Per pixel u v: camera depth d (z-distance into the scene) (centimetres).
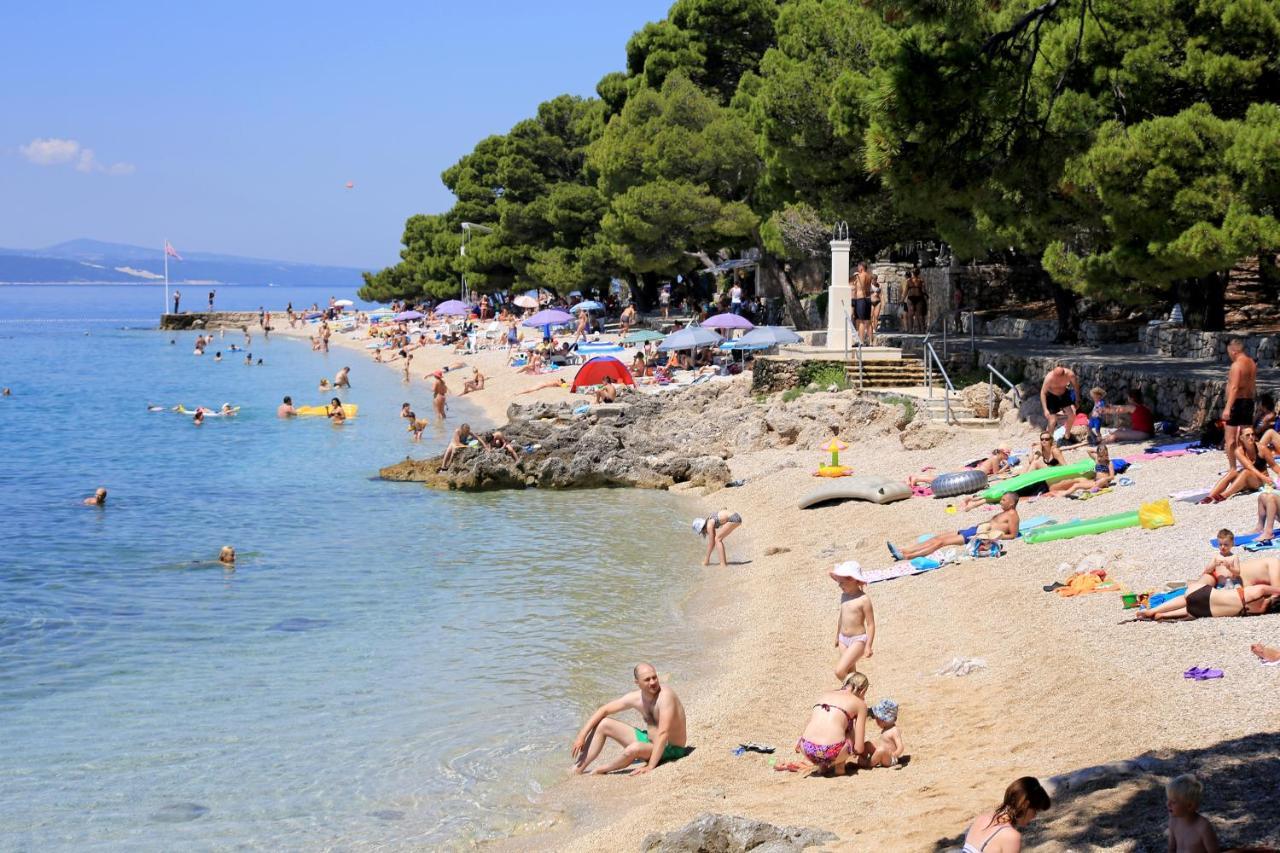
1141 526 2064
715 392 4478
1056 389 2767
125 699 1775
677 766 1441
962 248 3409
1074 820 1028
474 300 11406
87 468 4162
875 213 4469
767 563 2498
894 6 1555
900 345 4219
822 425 3672
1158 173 2177
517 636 2077
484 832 1324
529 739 1599
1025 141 1722
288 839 1312
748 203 6291
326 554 2761
